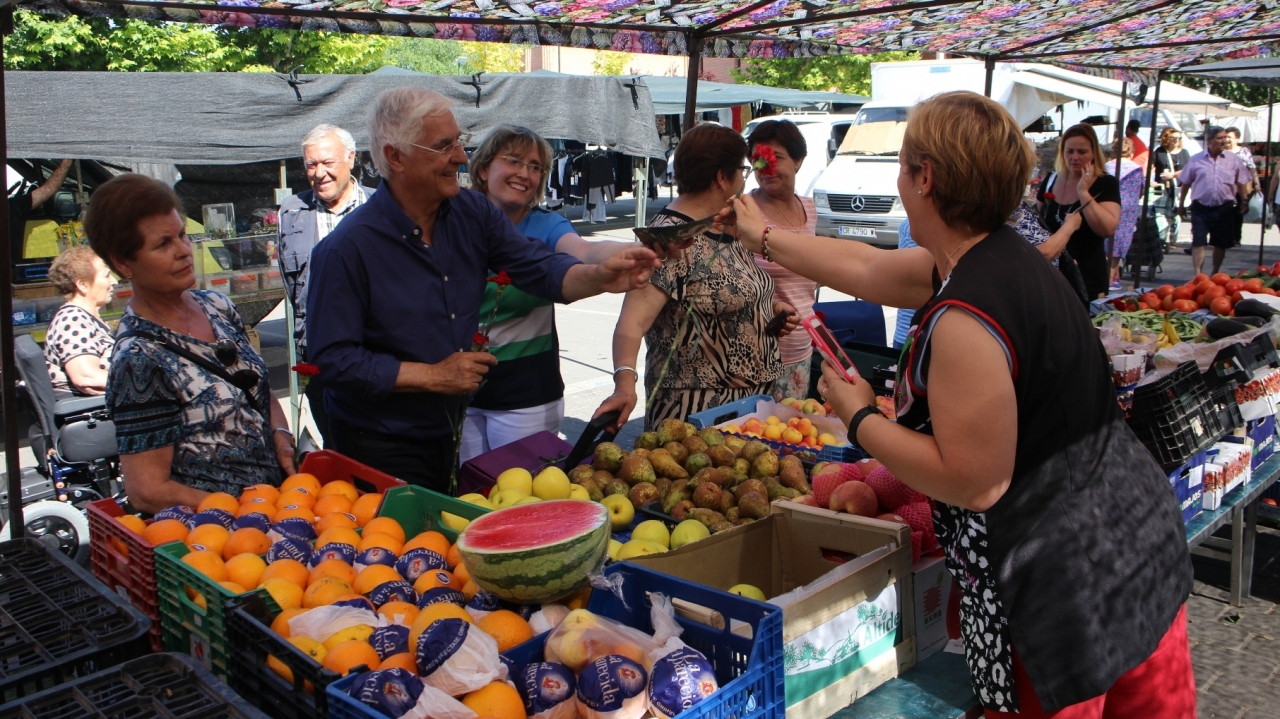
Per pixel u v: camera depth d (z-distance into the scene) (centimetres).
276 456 300
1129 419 342
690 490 298
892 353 476
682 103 1572
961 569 188
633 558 212
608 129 948
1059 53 648
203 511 234
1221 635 438
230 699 159
